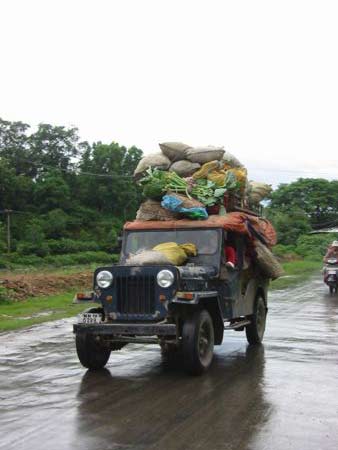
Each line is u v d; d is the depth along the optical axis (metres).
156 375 7.77
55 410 6.26
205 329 7.92
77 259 42.53
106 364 8.41
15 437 5.49
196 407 6.36
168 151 9.41
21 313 14.47
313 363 8.49
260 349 9.62
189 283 7.80
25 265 38.09
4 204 51.53
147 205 9.02
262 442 5.38
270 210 62.78
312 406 6.41
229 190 9.06
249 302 9.66
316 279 27.66
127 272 7.74
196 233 8.66
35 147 59.56
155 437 5.49
